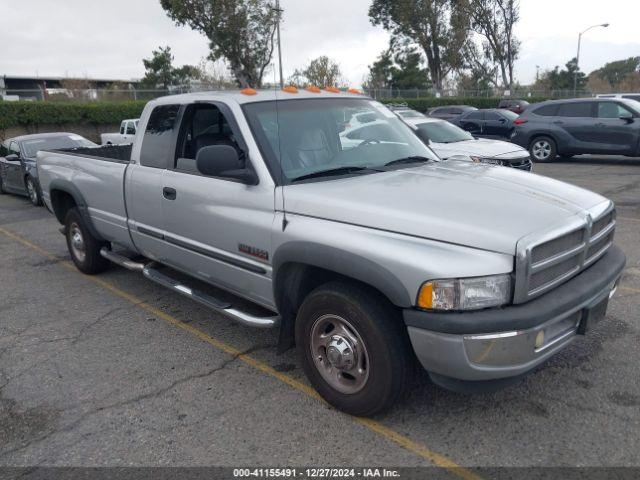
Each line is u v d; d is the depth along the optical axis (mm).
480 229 2889
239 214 3842
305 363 3582
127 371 4129
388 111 4883
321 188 3539
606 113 14461
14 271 6832
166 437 3299
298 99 4270
